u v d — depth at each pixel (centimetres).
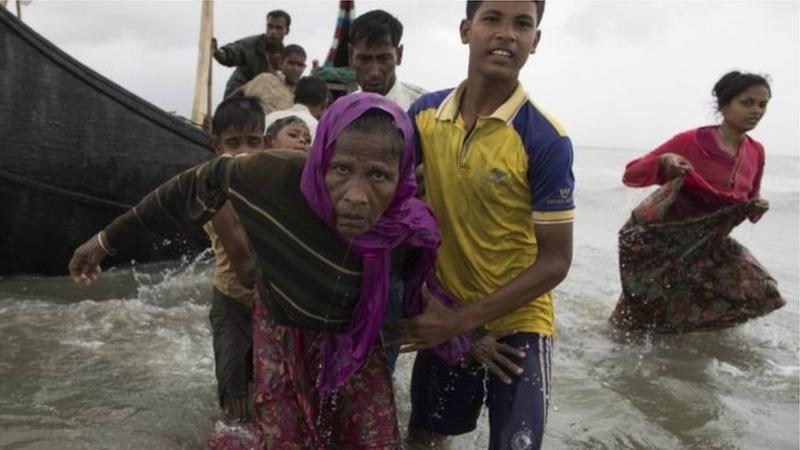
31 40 613
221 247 371
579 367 501
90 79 673
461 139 298
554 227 287
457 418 343
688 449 377
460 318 280
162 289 686
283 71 866
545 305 319
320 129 233
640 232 569
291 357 272
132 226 282
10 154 626
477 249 307
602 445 375
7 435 346
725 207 557
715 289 574
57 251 704
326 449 281
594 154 7662
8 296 624
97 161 702
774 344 584
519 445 292
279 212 250
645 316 580
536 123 289
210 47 840
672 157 550
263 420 274
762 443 387
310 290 255
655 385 469
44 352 471
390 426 275
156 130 757
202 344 507
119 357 468
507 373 310
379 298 254
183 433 363
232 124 393
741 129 554
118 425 366
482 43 286
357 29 448
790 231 1468
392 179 231
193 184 267
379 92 457
